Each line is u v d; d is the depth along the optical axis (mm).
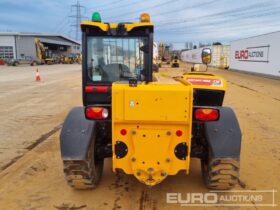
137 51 4781
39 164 4969
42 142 6207
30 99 12227
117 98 3104
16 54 59062
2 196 3877
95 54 4816
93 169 3672
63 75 26547
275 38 22344
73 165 3494
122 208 3553
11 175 4539
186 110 3078
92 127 3590
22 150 5719
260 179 4359
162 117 3090
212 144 3453
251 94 13633
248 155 5387
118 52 4797
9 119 8438
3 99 12234
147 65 4816
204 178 3943
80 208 3562
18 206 3625
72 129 3559
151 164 3230
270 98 12391
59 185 4172
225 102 11312
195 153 3771
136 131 3189
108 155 3838
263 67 24906
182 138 3188
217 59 41094
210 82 4609
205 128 3584
